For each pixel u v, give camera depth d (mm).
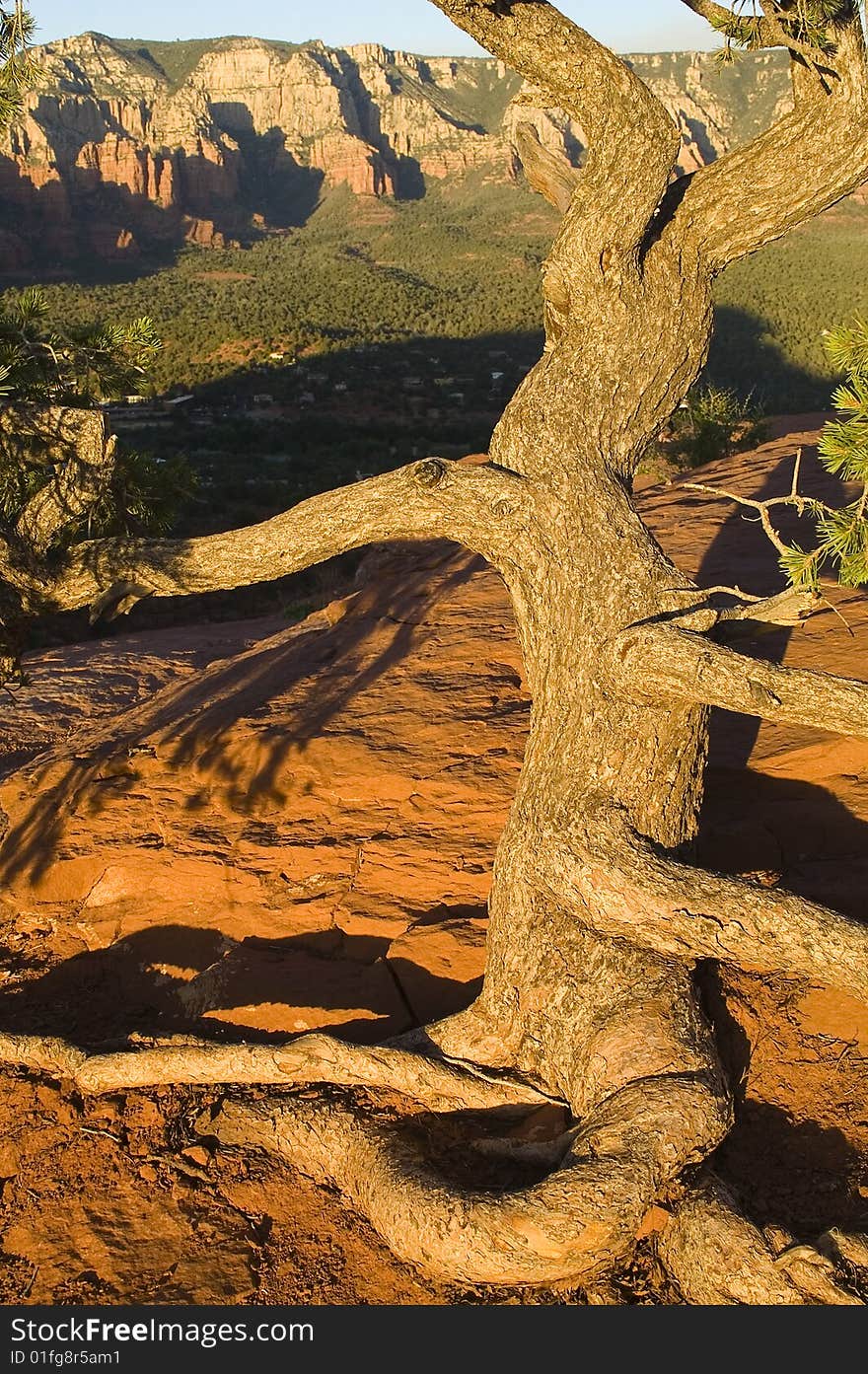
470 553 12172
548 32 4371
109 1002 6430
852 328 4305
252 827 7250
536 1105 4742
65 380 6062
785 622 4570
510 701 8188
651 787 4723
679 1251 3855
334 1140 4609
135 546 5047
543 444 4812
